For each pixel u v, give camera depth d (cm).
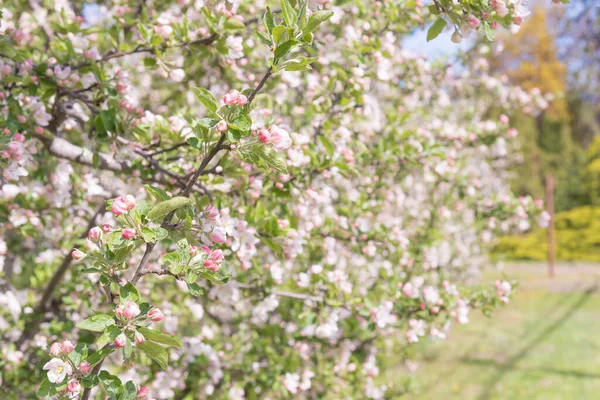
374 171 355
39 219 311
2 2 255
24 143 218
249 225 230
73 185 315
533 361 729
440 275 394
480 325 902
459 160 484
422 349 748
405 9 316
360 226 332
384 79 296
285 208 262
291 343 365
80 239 312
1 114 205
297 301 334
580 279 1321
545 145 2217
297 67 144
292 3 156
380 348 430
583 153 2200
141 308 140
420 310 302
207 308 365
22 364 307
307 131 296
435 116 584
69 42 232
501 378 661
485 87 634
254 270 308
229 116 142
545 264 1633
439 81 511
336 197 336
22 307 314
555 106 2350
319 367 369
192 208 146
